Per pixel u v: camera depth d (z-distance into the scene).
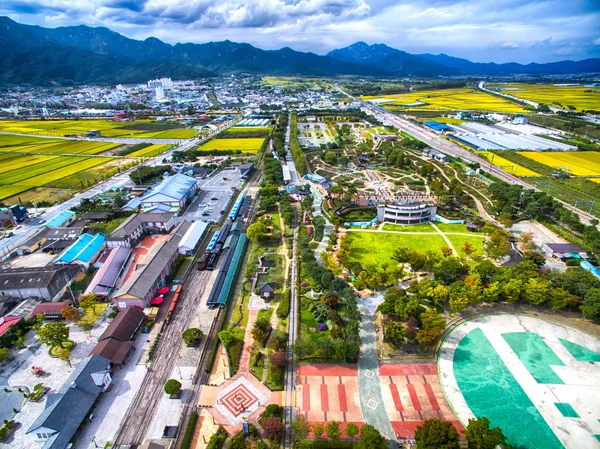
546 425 83.69
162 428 84.19
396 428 83.12
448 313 120.25
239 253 156.75
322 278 130.25
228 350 104.75
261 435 82.19
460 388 93.31
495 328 113.50
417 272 143.12
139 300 122.75
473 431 73.56
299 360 102.38
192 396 92.06
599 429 82.75
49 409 81.88
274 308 124.00
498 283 122.50
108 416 86.75
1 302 123.75
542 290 117.19
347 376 97.25
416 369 99.12
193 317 120.69
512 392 91.94
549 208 191.00
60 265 145.50
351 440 79.94
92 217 195.62
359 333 111.81
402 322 115.19
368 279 127.81
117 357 100.56
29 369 100.69
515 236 173.38
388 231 177.62
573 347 105.94
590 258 149.75
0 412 88.00
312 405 89.12
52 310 120.88
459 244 164.50
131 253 164.25
